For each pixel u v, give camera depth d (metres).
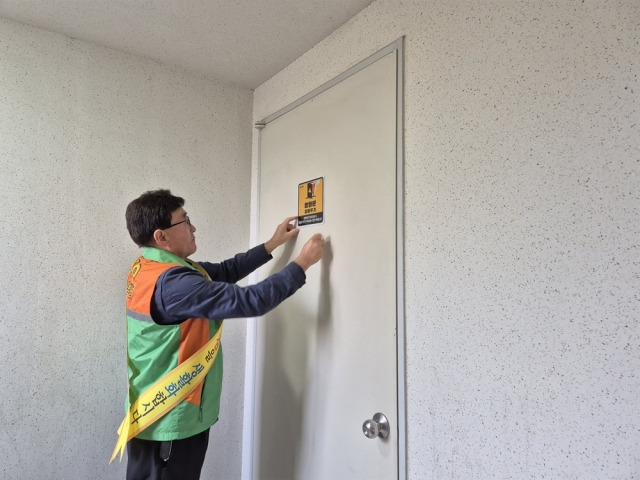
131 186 1.74
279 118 1.84
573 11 0.82
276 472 1.67
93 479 1.59
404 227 1.19
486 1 1.00
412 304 1.15
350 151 1.40
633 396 0.70
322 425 1.43
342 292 1.39
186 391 1.30
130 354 1.37
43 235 1.54
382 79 1.29
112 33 1.61
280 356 1.70
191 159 1.89
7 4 1.43
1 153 1.49
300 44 1.65
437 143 1.10
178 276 1.25
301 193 1.64
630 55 0.73
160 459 1.29
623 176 0.73
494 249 0.94
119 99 1.73
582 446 0.76
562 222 0.82
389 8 1.29
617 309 0.73
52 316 1.54
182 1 1.40
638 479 0.68
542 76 0.87
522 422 0.86
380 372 1.21
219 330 1.45
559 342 0.81
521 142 0.90
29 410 1.49
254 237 1.99
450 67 1.08
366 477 1.23
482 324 0.96
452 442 1.01
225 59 1.79
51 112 1.58
